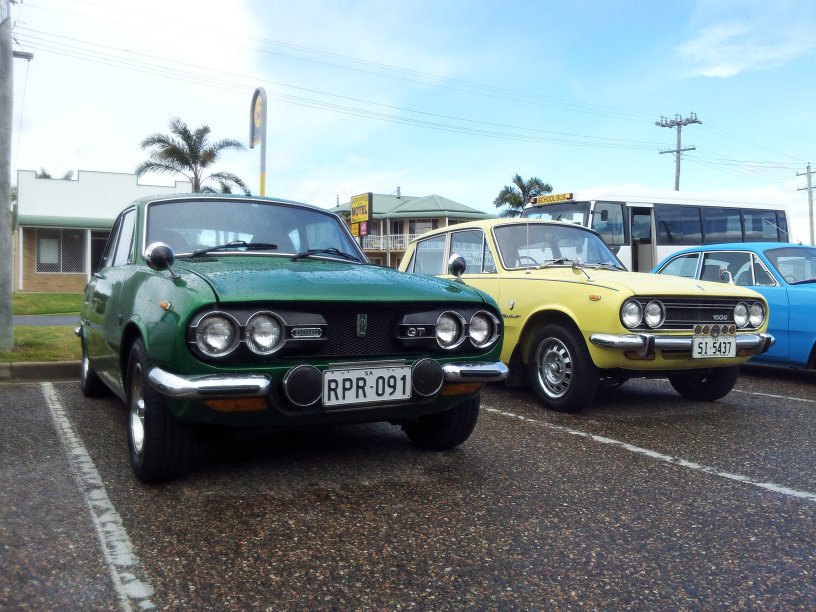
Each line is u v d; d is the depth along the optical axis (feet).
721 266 26.68
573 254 21.27
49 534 9.54
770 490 11.80
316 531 9.73
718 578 8.48
